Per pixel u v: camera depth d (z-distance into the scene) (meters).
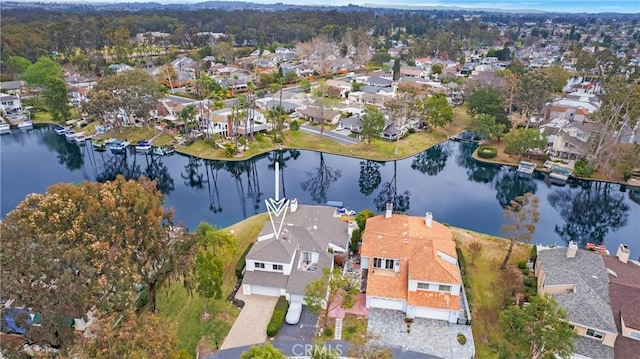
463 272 52.00
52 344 34.12
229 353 40.28
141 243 42.41
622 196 86.88
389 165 101.25
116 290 35.00
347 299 44.78
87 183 46.25
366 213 61.66
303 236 53.09
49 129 121.44
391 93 144.12
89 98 114.25
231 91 151.25
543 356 34.81
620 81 94.75
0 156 103.38
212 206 79.88
